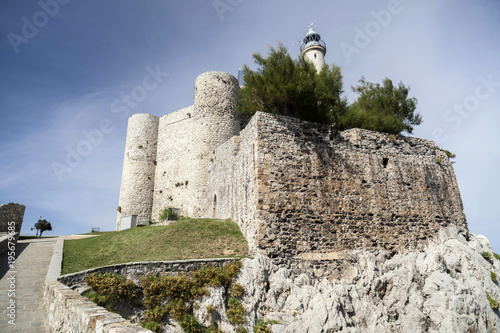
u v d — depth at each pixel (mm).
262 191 15281
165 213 29188
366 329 13758
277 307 12805
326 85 20438
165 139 35438
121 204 33469
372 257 16391
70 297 7262
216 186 24781
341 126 21172
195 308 11422
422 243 18797
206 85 29875
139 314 10562
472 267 18266
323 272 14961
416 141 21594
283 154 16422
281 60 19312
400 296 15508
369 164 18844
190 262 12508
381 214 18047
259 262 13562
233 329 11445
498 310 16812
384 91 27781
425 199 20172
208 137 28328
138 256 14914
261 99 20047
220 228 17672
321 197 16547
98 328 5109
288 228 15172
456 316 14602
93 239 19984
